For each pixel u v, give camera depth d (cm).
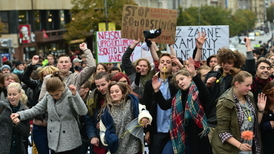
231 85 598
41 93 665
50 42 4403
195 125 577
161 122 608
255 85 652
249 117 562
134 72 817
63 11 4588
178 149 579
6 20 3809
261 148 597
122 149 575
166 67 623
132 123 573
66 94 612
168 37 908
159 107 611
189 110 568
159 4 5859
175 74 591
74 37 3531
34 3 4044
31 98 833
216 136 573
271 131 605
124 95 583
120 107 582
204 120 565
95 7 3241
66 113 609
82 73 694
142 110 577
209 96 580
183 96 589
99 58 1195
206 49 1170
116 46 1192
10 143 633
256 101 649
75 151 621
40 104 619
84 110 602
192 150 582
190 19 6072
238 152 568
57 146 610
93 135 622
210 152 585
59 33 4484
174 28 905
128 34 917
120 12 3203
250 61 654
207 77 641
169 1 6350
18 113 599
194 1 9475
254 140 580
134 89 729
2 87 742
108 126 576
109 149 582
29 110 609
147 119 564
